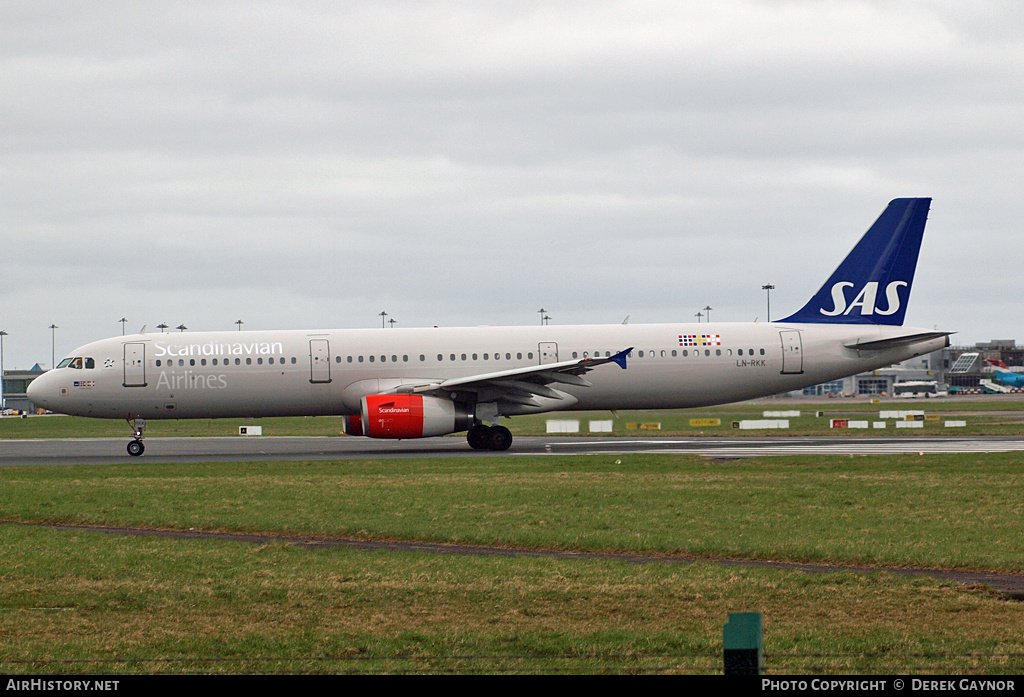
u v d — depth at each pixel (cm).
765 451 12619
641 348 14400
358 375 14088
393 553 6081
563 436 17250
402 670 3869
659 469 10362
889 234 14912
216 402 13975
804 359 14625
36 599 5028
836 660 3897
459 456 12500
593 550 6178
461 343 14300
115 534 6875
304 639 4303
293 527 6962
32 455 14312
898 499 7819
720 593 4981
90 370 13788
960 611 4616
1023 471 9656
